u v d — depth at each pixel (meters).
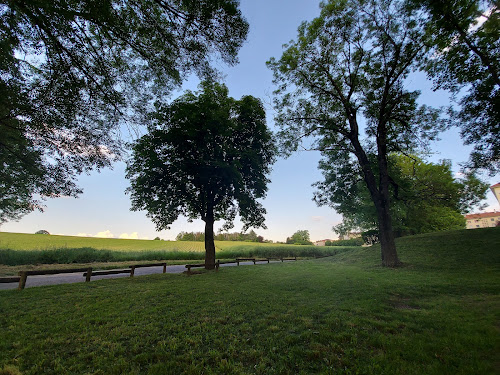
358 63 15.30
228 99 16.69
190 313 6.14
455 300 6.59
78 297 7.94
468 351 3.67
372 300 6.90
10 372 3.37
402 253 16.88
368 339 4.31
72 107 7.45
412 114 15.26
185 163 15.13
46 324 5.36
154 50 6.78
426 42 12.31
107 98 7.45
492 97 11.31
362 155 15.84
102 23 5.61
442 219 33.62
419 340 4.13
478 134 13.11
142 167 14.52
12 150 10.60
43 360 3.71
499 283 7.90
